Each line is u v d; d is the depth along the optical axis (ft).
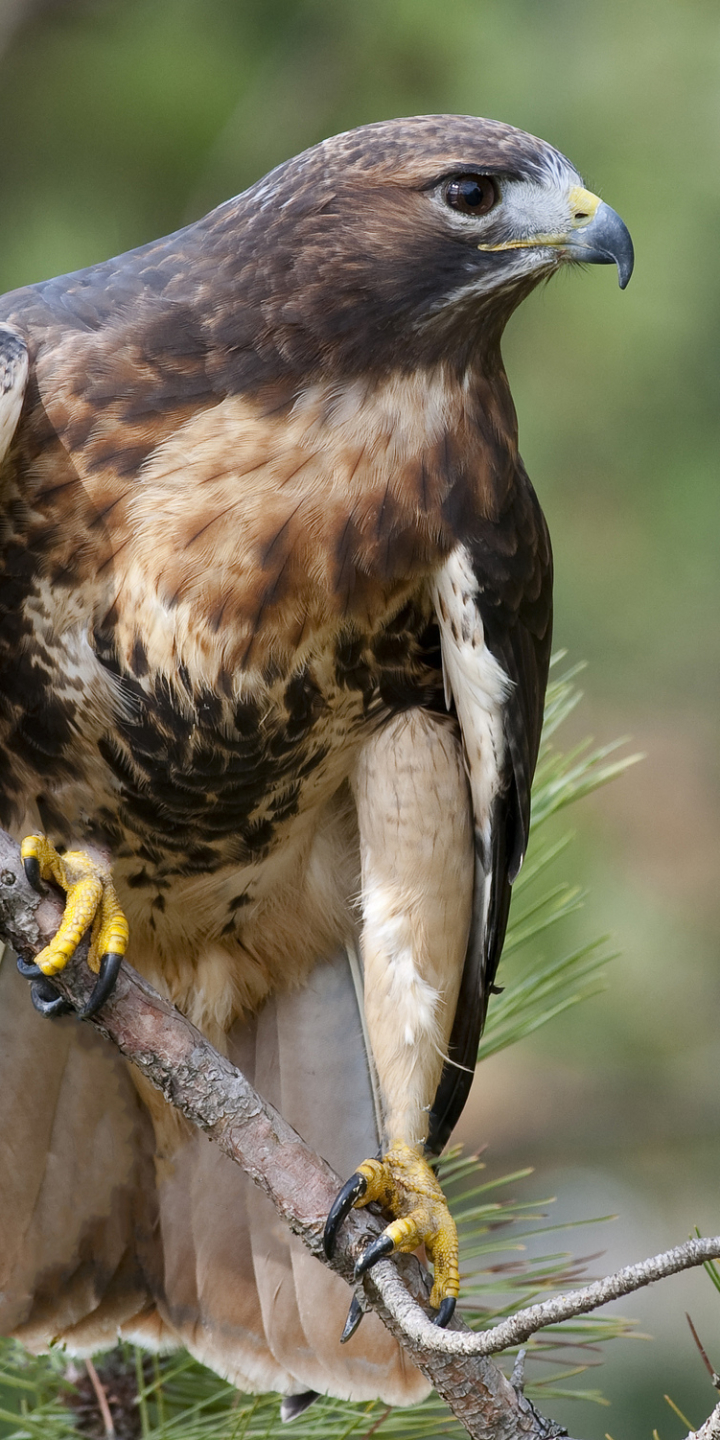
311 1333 24.02
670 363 37.96
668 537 38.99
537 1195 40.83
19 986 24.49
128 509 21.76
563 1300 15.93
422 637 23.57
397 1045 23.66
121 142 40.09
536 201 23.24
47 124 40.19
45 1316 24.53
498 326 23.77
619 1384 37.06
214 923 24.81
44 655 22.35
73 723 22.68
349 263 22.65
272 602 22.17
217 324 22.22
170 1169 24.80
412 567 22.85
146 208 40.19
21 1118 24.67
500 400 23.88
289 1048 25.38
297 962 25.27
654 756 41.22
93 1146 24.79
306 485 22.15
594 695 40.57
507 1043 25.07
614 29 37.65
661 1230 40.22
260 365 22.20
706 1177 40.68
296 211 22.75
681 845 40.65
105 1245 24.75
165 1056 19.51
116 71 39.75
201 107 39.47
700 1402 36.78
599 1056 39.68
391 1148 23.07
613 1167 40.96
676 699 40.63
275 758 23.21
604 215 23.27
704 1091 39.96
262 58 40.09
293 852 24.45
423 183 22.93
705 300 37.52
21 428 21.61
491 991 24.90
